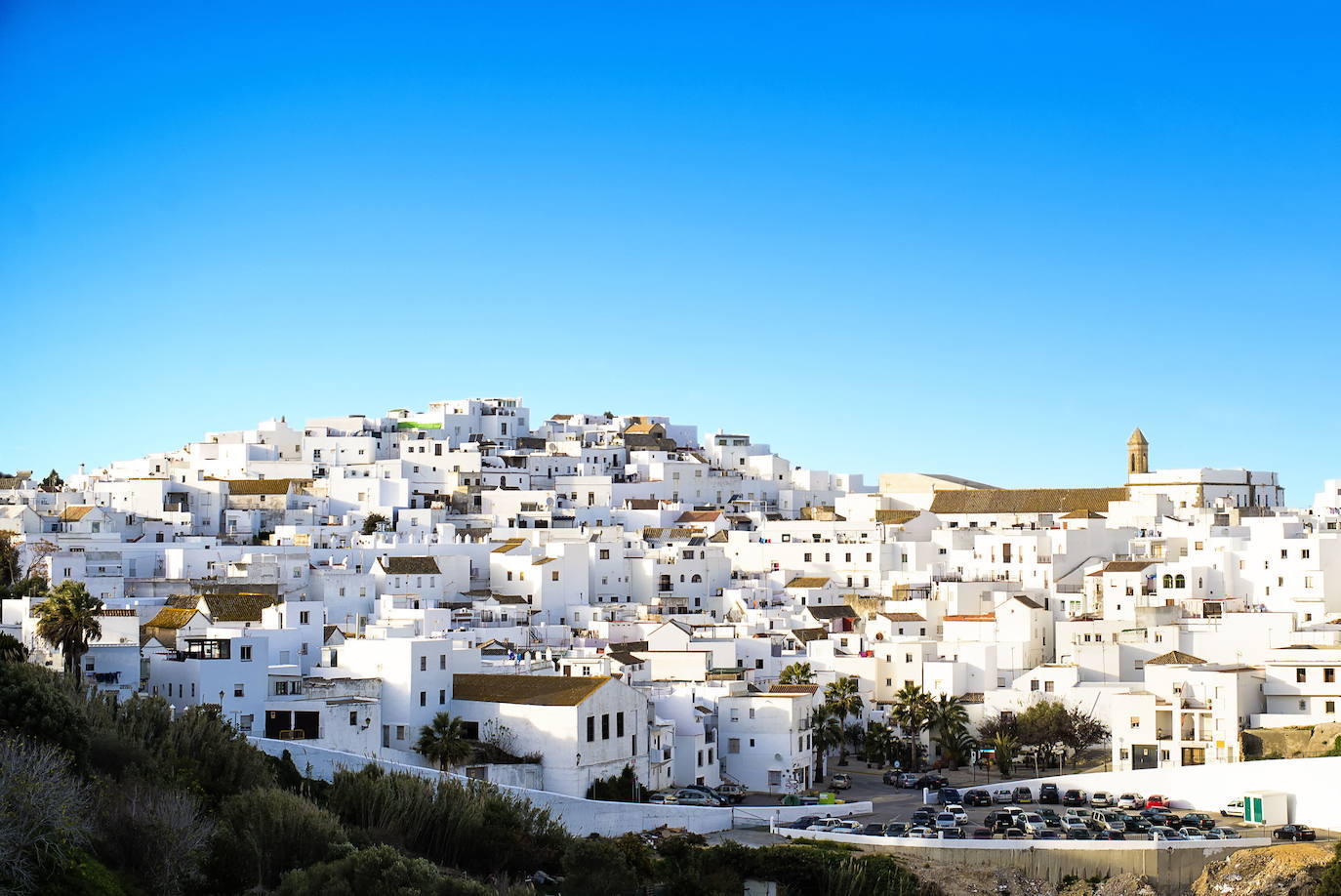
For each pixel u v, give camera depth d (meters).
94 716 143.62
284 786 152.62
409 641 184.62
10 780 117.19
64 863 115.81
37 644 176.62
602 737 186.25
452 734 180.00
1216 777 193.75
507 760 181.75
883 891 159.12
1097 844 171.00
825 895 158.50
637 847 157.62
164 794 131.88
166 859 123.44
